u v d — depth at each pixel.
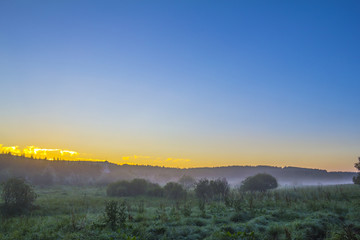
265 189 51.62
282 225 16.31
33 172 124.81
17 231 14.82
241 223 17.03
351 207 22.94
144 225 16.16
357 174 52.31
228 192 43.91
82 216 19.77
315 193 35.34
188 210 21.44
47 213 26.14
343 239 13.59
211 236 13.77
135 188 57.28
